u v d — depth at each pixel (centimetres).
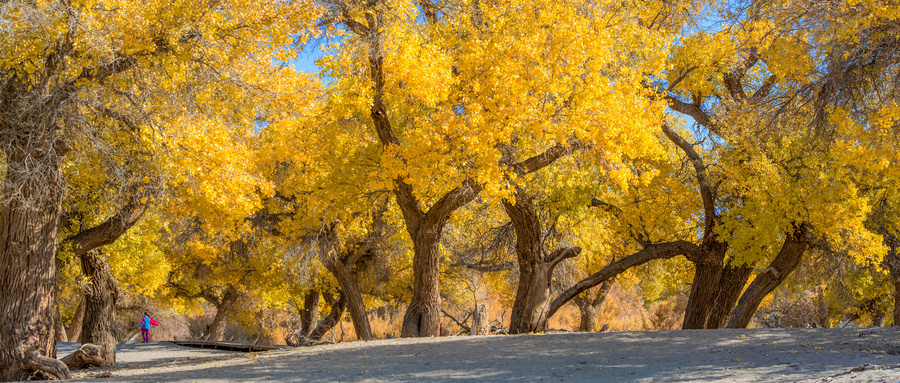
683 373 570
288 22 948
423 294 1410
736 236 1398
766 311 2391
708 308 1576
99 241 1098
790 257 1506
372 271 2250
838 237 1313
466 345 937
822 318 2309
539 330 1474
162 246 2167
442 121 983
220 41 938
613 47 1200
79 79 875
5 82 902
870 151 752
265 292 2352
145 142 876
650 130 1063
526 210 1409
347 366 735
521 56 988
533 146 1217
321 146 1406
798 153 1377
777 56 827
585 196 1443
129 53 851
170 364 1121
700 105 1667
